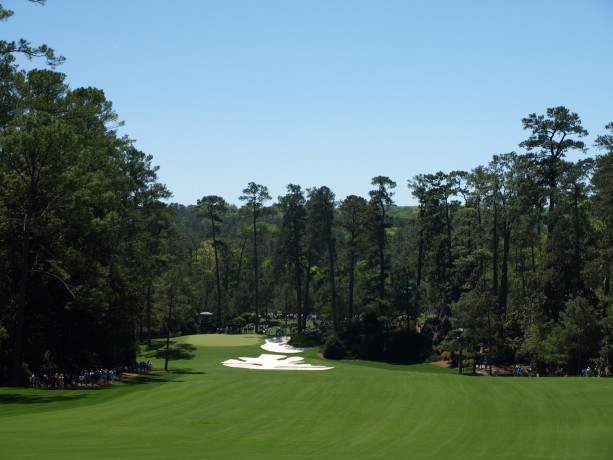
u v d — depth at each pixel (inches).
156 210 2790.4
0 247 1841.8
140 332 3789.4
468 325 2714.1
